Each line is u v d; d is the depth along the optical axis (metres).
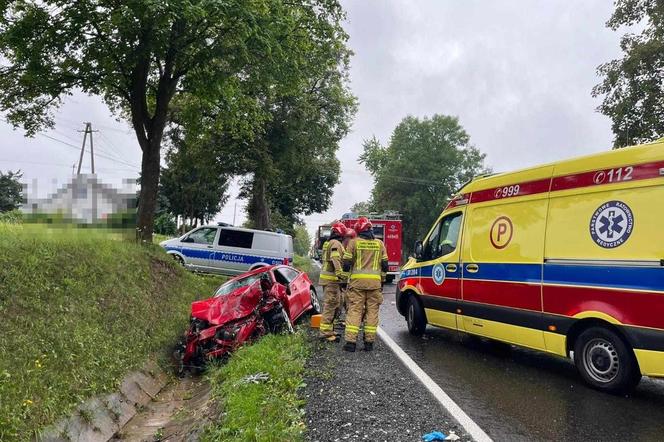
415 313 8.20
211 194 40.97
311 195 42.50
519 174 6.27
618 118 17.33
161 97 13.90
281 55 13.36
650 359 4.55
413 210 57.97
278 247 16.55
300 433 3.91
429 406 4.59
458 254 7.23
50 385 5.11
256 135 24.95
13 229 7.77
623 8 17.45
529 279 5.89
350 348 6.83
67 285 7.30
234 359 6.88
